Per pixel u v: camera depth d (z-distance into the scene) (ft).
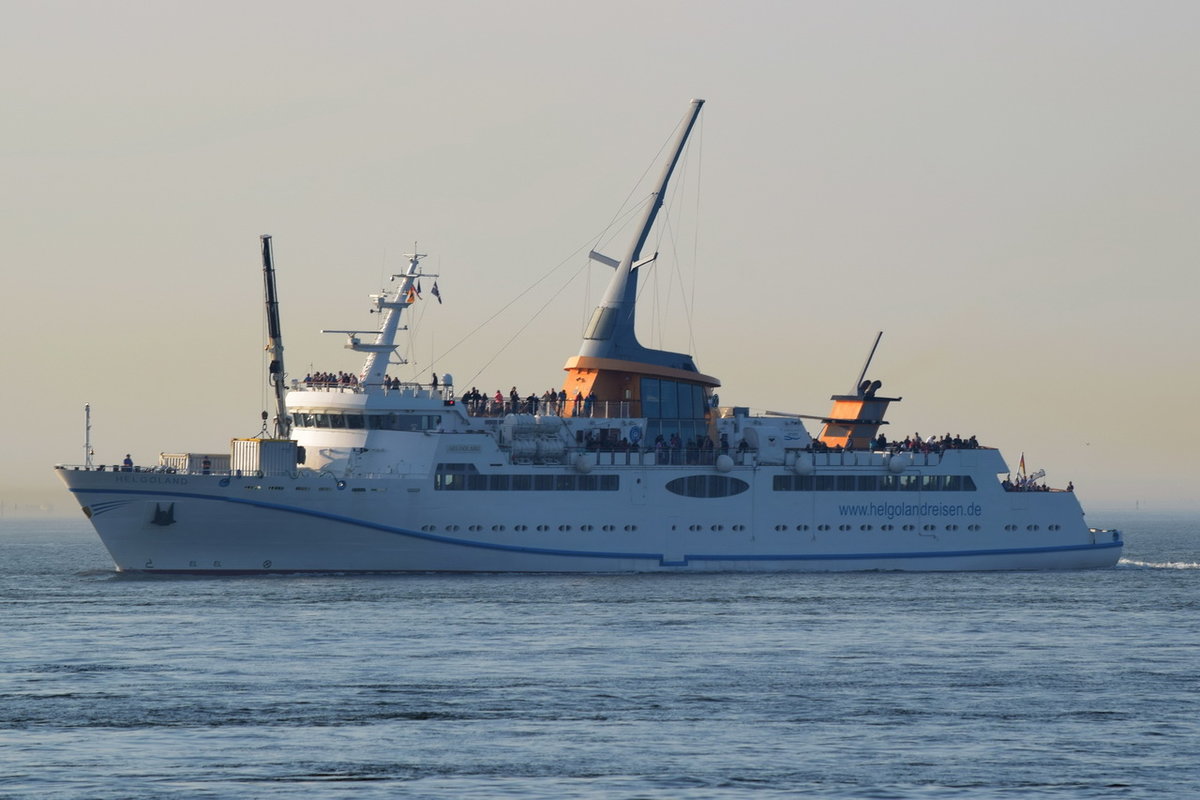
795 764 620.90
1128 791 585.22
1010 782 596.29
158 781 592.60
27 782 590.96
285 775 602.03
